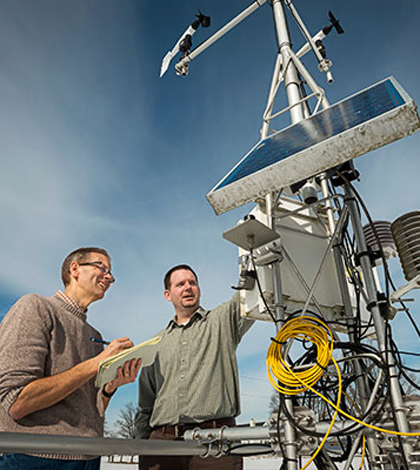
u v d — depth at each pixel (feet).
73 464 5.28
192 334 8.21
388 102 4.56
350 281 8.11
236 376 7.99
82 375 5.12
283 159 4.77
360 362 6.27
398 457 5.55
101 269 6.60
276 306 5.75
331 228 8.21
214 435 5.53
